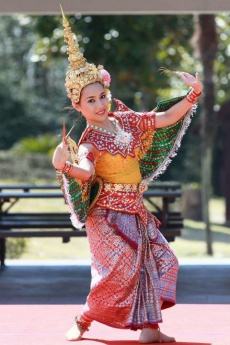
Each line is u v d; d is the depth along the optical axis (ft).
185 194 176.14
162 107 37.93
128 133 36.96
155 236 37.04
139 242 36.22
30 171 231.09
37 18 149.48
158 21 148.15
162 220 60.85
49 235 60.64
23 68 269.44
